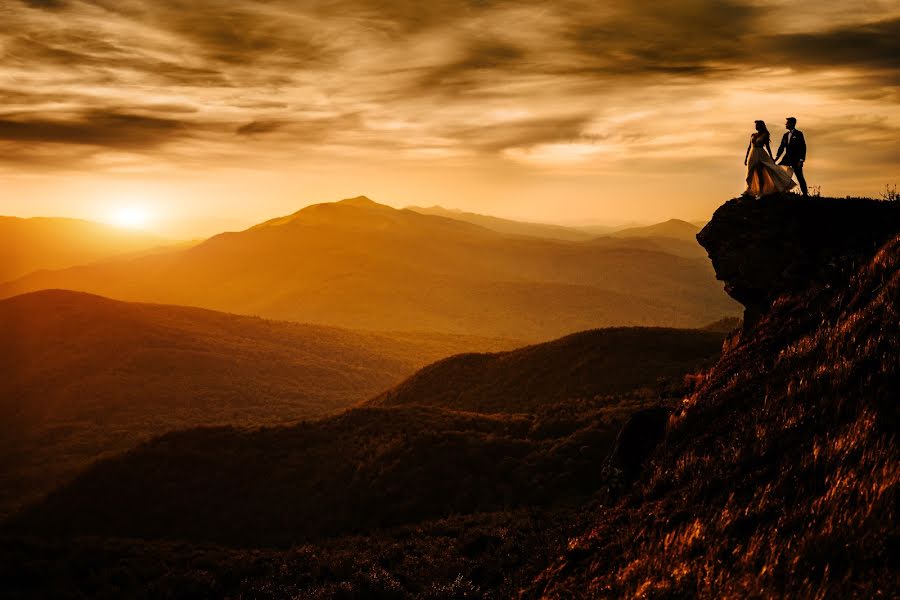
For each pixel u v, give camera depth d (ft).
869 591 15.83
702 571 19.69
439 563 55.83
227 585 66.08
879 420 23.17
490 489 119.34
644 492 29.76
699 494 25.81
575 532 38.32
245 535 132.57
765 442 26.35
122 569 73.31
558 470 117.39
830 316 37.14
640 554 23.30
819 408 26.55
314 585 58.18
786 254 49.60
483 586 41.81
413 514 118.62
